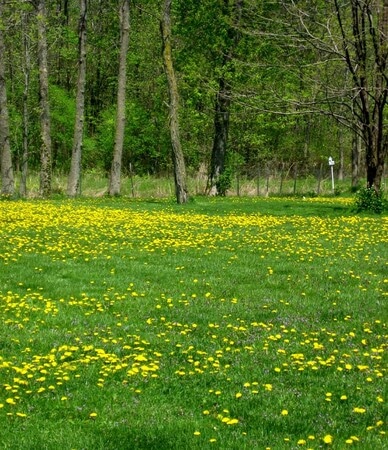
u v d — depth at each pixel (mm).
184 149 49594
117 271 15102
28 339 9906
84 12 36156
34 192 36406
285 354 9469
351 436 6625
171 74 31250
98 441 6562
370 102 33594
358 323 11141
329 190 43625
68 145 52938
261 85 36250
